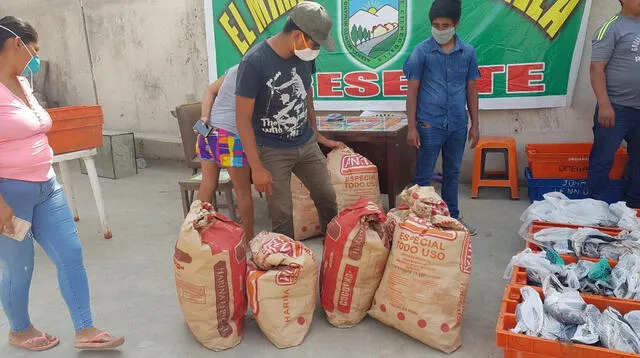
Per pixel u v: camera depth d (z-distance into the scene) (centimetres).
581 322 198
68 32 684
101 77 673
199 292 234
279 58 259
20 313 245
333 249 251
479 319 258
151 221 430
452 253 225
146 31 614
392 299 240
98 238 396
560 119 436
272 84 262
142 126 658
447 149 361
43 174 218
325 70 494
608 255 250
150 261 348
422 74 344
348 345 240
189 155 425
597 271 228
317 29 244
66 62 702
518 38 425
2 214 206
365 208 247
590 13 407
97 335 241
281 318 239
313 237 370
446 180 369
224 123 302
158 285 312
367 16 466
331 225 257
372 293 254
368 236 244
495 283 292
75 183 574
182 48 593
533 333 195
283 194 292
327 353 235
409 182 418
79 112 355
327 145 351
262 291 237
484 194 445
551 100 430
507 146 420
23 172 209
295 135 286
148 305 288
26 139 210
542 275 235
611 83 332
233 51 536
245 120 261
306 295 244
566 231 277
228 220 248
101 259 355
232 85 302
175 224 420
